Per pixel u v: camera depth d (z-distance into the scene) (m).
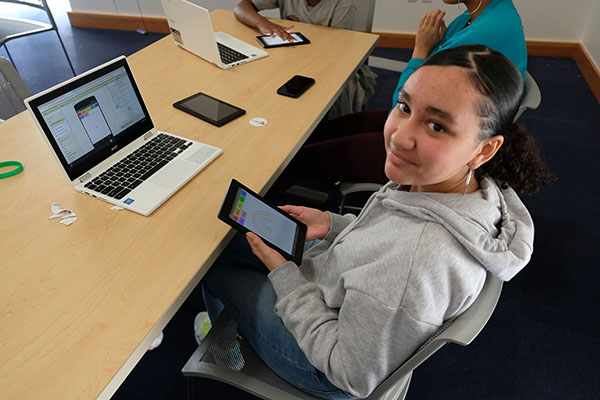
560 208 2.10
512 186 0.77
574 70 3.18
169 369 1.45
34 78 3.10
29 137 1.25
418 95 0.62
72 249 0.91
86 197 1.04
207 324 1.50
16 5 4.13
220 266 1.09
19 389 0.68
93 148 1.06
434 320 0.65
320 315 0.83
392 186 0.91
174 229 0.96
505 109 0.61
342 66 1.67
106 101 1.07
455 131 0.61
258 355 0.98
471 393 1.43
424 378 1.46
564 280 1.78
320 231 1.09
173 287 0.84
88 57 3.39
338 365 0.75
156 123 1.32
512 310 1.67
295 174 1.64
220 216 0.89
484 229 0.68
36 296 0.82
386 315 0.65
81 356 0.73
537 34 3.29
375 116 1.82
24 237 0.94
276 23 2.03
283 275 0.90
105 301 0.81
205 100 1.43
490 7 1.42
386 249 0.72
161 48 1.80
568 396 1.42
